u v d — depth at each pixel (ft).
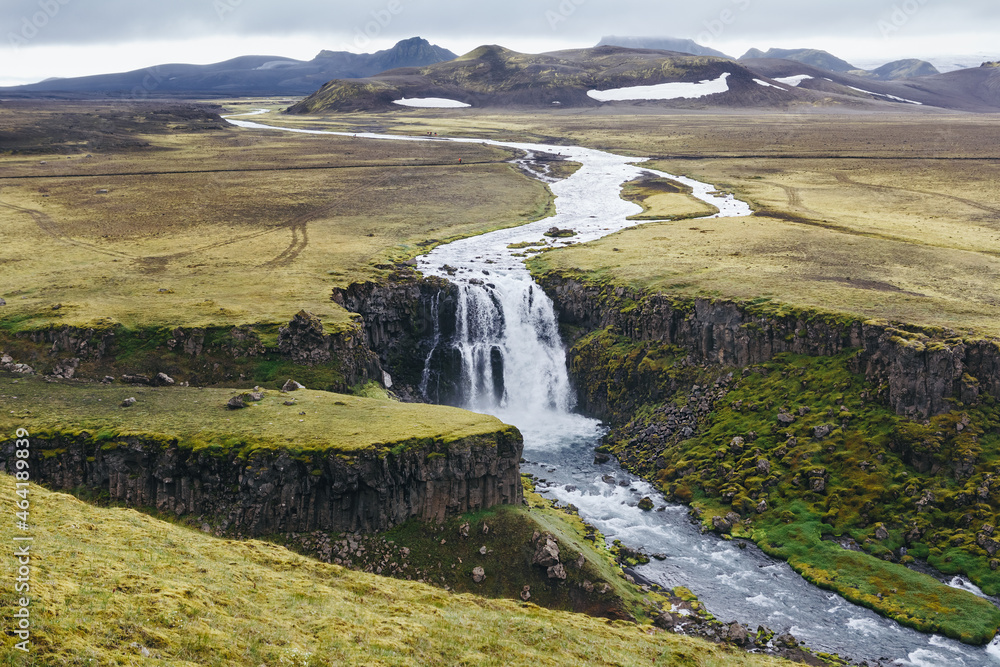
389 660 123.65
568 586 198.39
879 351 262.26
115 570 132.46
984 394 244.42
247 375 287.48
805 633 192.95
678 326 322.55
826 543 226.99
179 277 380.37
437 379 359.87
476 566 200.95
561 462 293.64
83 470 209.56
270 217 538.47
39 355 287.69
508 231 515.09
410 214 553.64
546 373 363.35
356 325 313.53
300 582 155.43
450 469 208.23
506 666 132.46
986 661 182.50
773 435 267.39
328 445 204.23
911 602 201.77
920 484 233.96
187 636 114.11
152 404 236.63
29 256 420.77
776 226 493.77
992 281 347.15
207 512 206.18
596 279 374.84
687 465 271.90
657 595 206.69
